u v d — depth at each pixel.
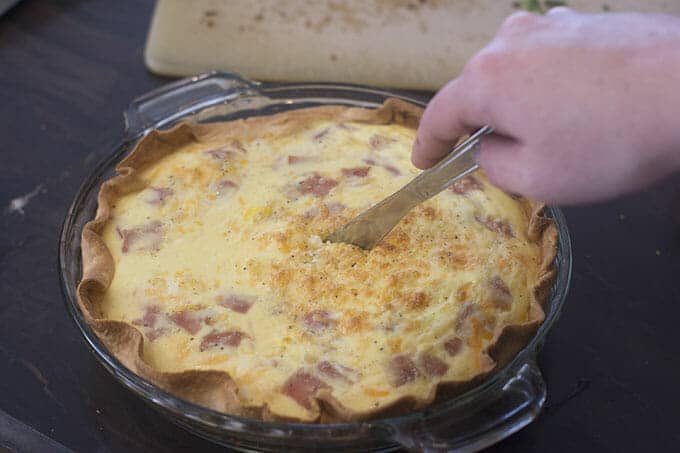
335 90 0.61
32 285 0.56
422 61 0.71
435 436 0.43
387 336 0.48
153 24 0.73
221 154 0.57
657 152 0.37
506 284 0.50
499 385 0.44
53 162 0.63
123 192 0.55
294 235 0.52
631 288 0.56
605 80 0.36
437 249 0.51
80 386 0.51
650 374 0.52
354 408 0.45
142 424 0.50
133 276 0.51
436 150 0.43
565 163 0.38
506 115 0.38
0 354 0.53
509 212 0.54
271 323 0.49
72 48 0.71
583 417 0.50
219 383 0.45
